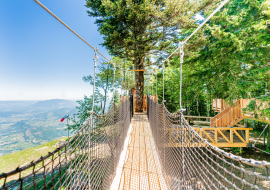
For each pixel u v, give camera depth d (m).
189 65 9.98
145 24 7.32
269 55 6.43
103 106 15.54
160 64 9.91
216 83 8.62
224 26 8.64
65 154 1.05
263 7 6.37
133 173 2.61
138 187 2.26
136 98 10.09
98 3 8.38
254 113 5.87
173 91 16.02
